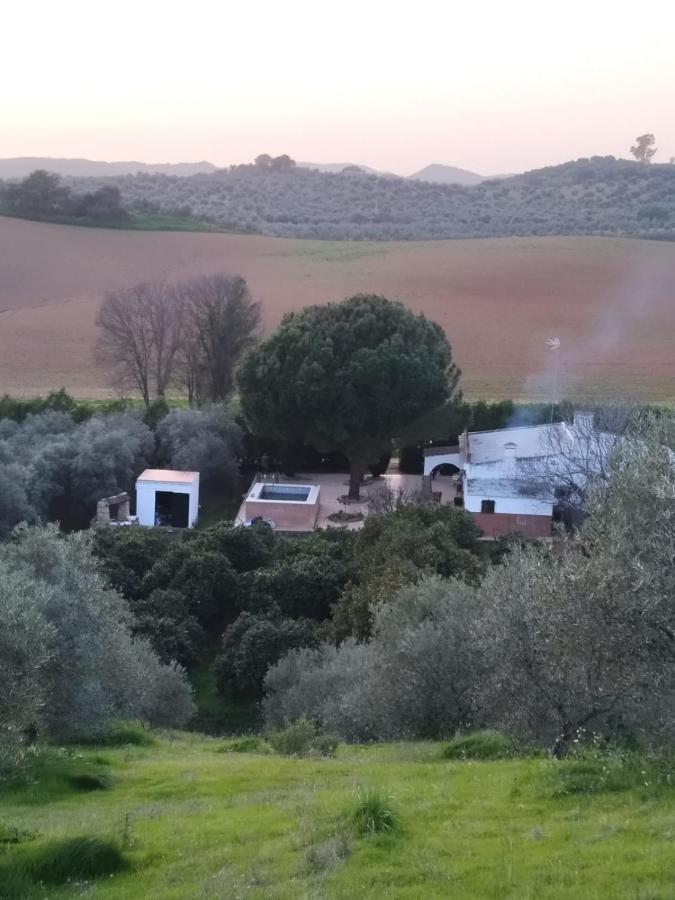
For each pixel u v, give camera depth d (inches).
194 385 2783.0
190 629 1333.7
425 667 789.2
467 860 396.8
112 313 2851.9
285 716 994.7
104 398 2945.4
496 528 1798.7
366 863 403.5
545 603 597.6
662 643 522.9
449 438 2201.0
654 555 523.5
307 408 1926.7
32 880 429.1
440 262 5093.5
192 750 822.5
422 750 696.4
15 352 3540.8
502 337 3767.2
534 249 5374.0
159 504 1948.8
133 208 6830.7
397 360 1910.7
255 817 501.4
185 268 4911.4
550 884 360.2
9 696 640.4
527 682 634.8
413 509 1525.6
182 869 429.4
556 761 530.6
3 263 4847.4
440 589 878.4
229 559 1501.0
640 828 407.2
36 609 713.6
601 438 1742.1
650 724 560.4
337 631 1200.2
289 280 4694.9
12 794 608.1
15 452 2055.9
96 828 496.7
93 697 785.6
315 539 1610.5
